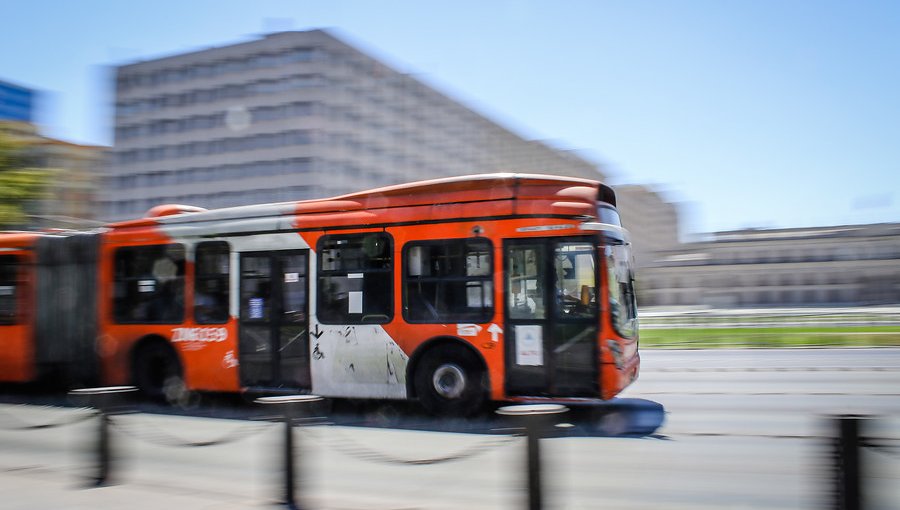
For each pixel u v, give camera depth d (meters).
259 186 62.72
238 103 63.66
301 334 10.89
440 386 10.12
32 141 21.22
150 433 9.88
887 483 6.52
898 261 83.25
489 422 10.06
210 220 11.84
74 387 13.22
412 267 10.33
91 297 12.67
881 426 9.36
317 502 6.03
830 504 4.45
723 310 77.31
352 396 10.52
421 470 7.57
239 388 11.29
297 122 61.28
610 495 6.37
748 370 17.23
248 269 11.37
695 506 5.98
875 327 30.69
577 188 10.01
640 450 8.20
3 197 19.55
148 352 12.15
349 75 63.53
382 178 66.88
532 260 9.81
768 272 88.50
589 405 11.65
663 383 14.84
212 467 7.93
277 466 6.05
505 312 9.83
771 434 8.96
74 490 6.54
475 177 10.23
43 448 9.27
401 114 69.81
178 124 66.88
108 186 69.19
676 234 142.88
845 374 15.79
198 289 11.73
